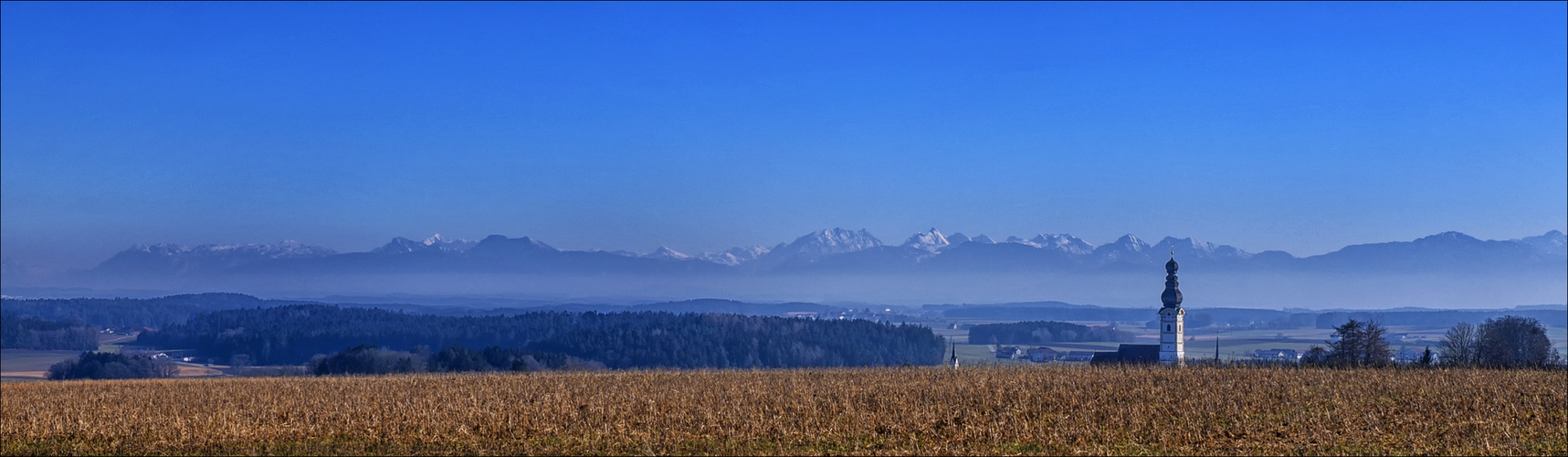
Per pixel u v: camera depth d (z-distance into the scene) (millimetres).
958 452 35812
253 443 39906
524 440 39719
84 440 41594
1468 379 58969
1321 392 52625
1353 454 34812
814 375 72875
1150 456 35156
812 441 38594
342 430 42500
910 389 55531
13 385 76000
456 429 41875
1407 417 41938
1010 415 43000
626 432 41156
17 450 39906
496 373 91250
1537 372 64625
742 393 53906
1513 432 38219
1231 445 36656
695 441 39188
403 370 140000
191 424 44062
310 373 153750
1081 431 39250
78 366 162250
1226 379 60812
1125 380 60125
